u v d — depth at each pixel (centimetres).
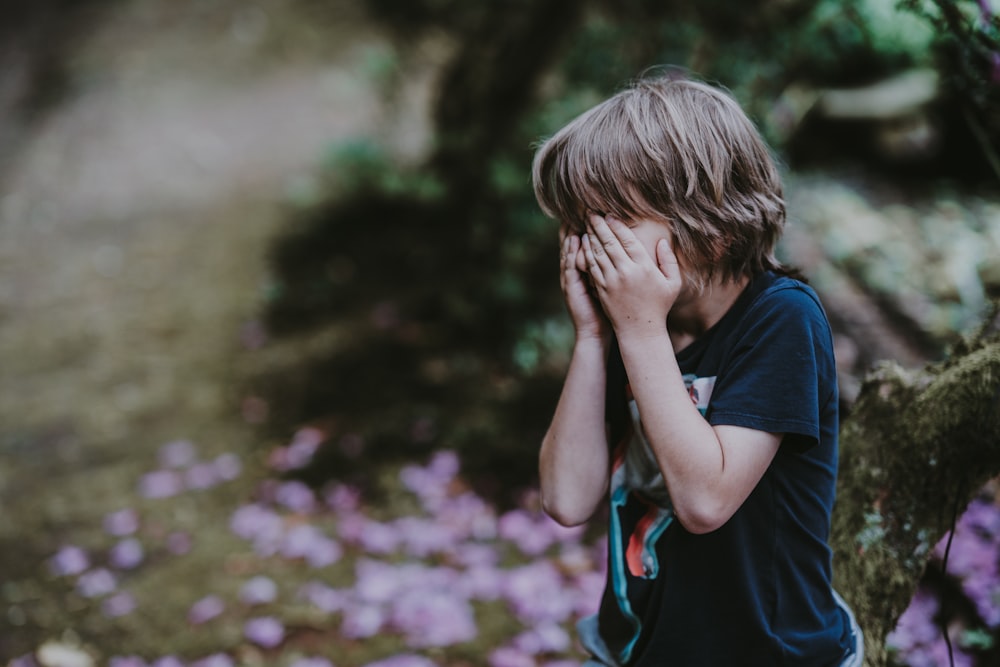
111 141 616
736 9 290
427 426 315
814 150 382
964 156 356
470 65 418
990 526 207
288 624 236
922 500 130
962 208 333
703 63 305
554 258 355
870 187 358
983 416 122
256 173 555
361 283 417
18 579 261
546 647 223
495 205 398
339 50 705
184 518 284
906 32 271
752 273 111
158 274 453
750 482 101
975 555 200
